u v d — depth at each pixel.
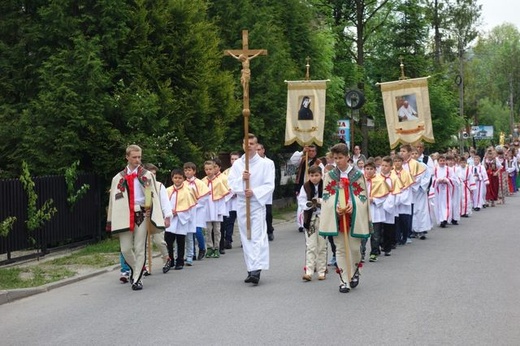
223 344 7.18
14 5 16.31
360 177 9.95
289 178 27.41
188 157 17.72
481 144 63.41
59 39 15.95
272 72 23.09
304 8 27.25
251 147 10.95
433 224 18.16
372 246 12.74
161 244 11.98
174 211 12.37
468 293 9.51
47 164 15.33
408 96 18.84
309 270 10.80
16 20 16.22
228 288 10.33
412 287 10.04
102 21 15.79
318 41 27.84
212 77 18.34
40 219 13.33
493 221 19.97
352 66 37.25
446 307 8.66
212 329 7.81
